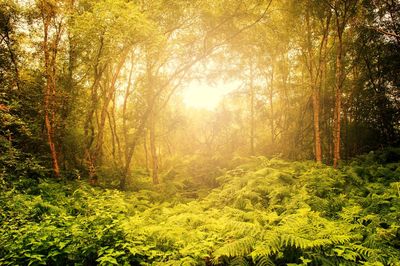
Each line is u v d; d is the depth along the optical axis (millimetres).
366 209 6945
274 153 20781
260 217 6664
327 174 10672
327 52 15828
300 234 5082
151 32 10578
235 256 5277
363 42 15562
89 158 12609
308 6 13570
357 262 4820
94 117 15430
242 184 11016
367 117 18109
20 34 10836
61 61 11867
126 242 5406
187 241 5715
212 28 14289
